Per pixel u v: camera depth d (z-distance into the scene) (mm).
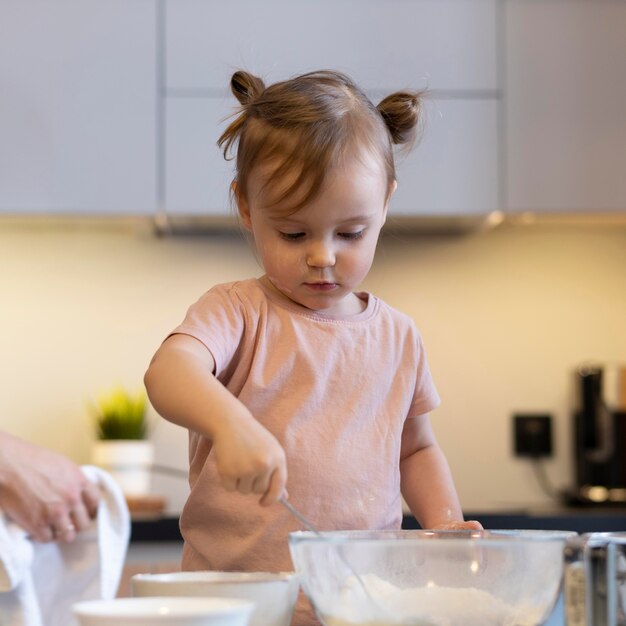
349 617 758
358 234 1146
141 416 2684
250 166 1150
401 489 1317
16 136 2570
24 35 2582
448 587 752
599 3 2652
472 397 2842
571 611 723
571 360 2863
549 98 2627
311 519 1132
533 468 2832
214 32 2598
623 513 2389
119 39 2592
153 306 2826
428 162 2598
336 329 1215
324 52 2598
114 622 632
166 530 2266
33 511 874
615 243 2891
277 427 1155
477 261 2875
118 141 2580
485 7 2637
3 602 867
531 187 2609
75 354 2809
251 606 673
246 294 1204
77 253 2830
